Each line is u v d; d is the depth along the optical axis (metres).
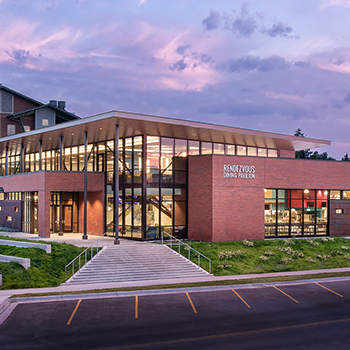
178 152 35.97
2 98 53.84
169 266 25.42
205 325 14.75
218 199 33.28
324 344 13.00
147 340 12.99
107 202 36.81
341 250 33.81
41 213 34.78
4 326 14.32
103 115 28.98
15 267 22.20
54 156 46.41
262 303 18.20
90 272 23.31
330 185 39.22
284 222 37.31
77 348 12.16
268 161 35.84
